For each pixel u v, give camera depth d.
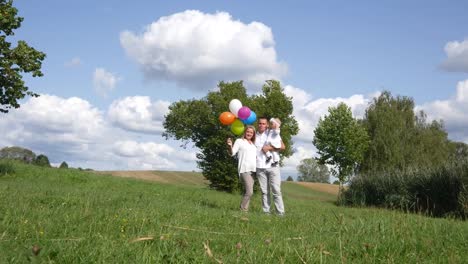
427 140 57.09
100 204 9.63
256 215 9.23
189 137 51.66
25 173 26.55
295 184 79.06
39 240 4.78
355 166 55.41
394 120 56.72
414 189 26.92
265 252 4.72
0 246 4.35
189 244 4.98
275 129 11.26
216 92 49.91
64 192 12.21
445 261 4.84
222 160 48.50
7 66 24.31
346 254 4.88
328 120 48.03
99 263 3.97
